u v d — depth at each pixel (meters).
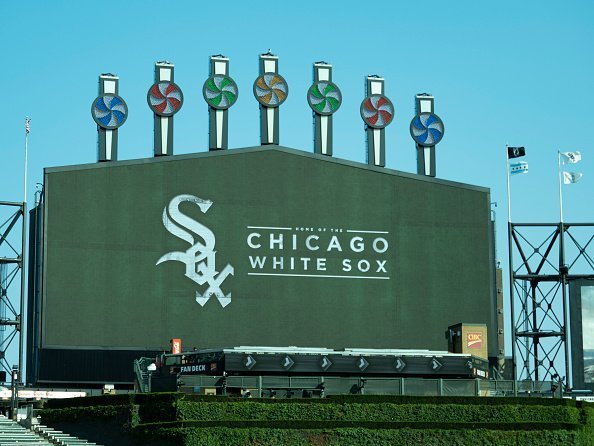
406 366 80.25
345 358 79.12
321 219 105.81
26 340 107.56
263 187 105.00
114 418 72.44
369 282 105.94
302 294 104.25
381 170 107.88
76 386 98.69
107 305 99.94
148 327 100.50
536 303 110.50
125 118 103.31
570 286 111.56
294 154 106.12
